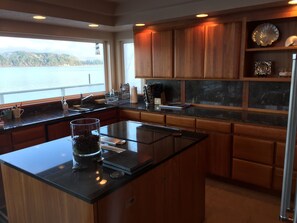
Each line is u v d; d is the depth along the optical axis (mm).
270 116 3047
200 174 2193
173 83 4109
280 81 2973
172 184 1788
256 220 2426
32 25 3473
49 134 3170
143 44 3996
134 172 1438
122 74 4820
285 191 1071
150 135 2201
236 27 3078
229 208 2637
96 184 1318
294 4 2645
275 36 3041
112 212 1306
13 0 2672
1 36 3301
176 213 1895
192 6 3102
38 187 1469
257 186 2961
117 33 4621
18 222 1723
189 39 3496
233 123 2953
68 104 4027
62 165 1583
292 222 1064
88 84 4855
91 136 1661
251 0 2666
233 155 3008
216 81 3645
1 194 2635
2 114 3174
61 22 3488
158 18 3439
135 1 3459
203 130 3205
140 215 1509
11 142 2803
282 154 2654
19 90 4027
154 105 4023
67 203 1309
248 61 3256
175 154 1749
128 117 3986
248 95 3395
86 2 3281
